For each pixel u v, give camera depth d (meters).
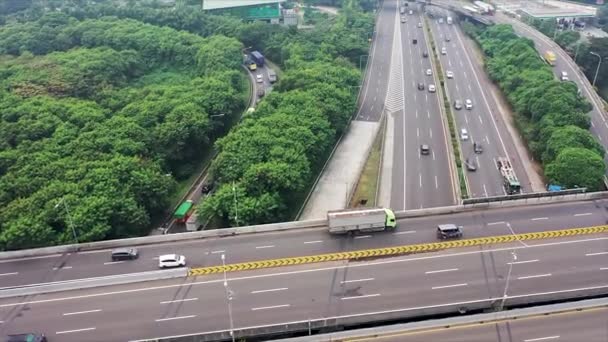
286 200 97.38
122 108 136.00
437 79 162.88
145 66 179.25
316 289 72.88
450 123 131.75
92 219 84.44
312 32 195.88
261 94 160.50
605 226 85.19
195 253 81.50
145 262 79.62
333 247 81.94
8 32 190.50
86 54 167.38
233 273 76.69
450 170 112.38
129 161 100.88
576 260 77.25
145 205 97.38
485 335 64.44
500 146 122.81
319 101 127.44
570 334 64.31
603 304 68.62
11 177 97.62
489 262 77.38
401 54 189.75
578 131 107.38
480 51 192.88
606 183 102.38
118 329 66.88
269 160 100.50
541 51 180.88
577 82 156.12
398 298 70.69
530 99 130.88
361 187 107.31
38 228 82.00
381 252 80.38
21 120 119.75
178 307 70.44
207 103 131.75
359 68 175.38
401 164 115.12
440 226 83.69
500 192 103.50
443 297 70.56
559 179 99.12
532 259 77.75
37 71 153.88
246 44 197.12
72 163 101.62
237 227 86.00
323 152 115.69
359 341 64.00
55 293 73.94
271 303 70.56
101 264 79.38
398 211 92.38
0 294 73.31
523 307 70.19
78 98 142.88
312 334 67.62
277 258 79.62
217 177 104.38
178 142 117.44
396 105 147.75
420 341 63.78
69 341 65.19
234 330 64.94
